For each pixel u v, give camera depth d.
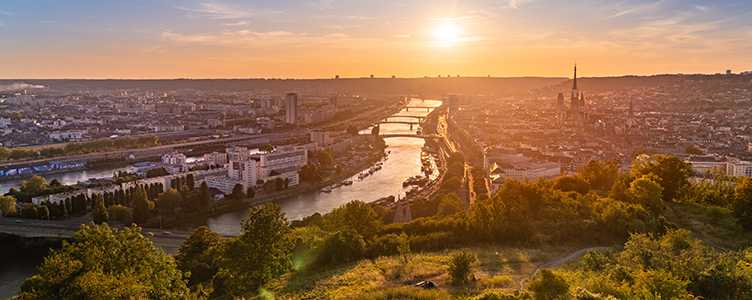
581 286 191.12
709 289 186.25
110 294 183.50
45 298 188.25
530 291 183.00
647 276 174.62
